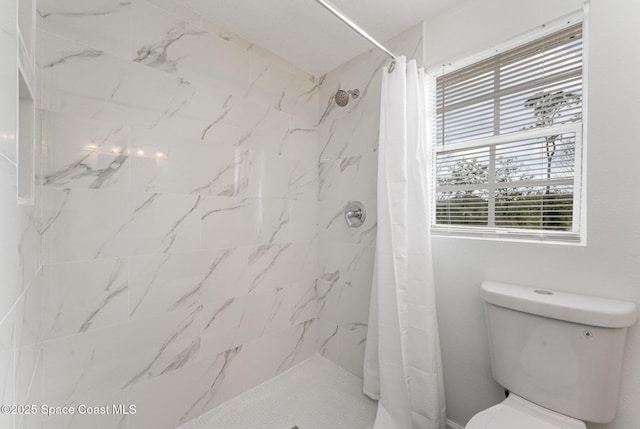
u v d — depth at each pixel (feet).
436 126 4.70
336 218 6.07
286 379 5.56
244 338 5.12
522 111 3.78
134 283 3.85
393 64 4.40
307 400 4.97
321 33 5.00
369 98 5.46
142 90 3.91
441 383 4.12
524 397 3.18
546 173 3.58
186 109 4.37
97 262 3.54
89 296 3.47
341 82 5.99
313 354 6.36
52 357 3.20
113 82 3.65
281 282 5.74
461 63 4.34
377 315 4.88
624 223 2.93
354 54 5.64
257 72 5.32
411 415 4.02
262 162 5.41
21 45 2.08
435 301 4.40
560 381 2.92
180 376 4.30
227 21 4.69
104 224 3.59
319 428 4.34
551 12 3.41
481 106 4.17
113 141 3.66
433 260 4.50
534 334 3.10
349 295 5.79
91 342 3.50
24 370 2.19
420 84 4.33
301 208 6.11
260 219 5.37
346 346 5.83
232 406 4.78
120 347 3.72
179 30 4.28
